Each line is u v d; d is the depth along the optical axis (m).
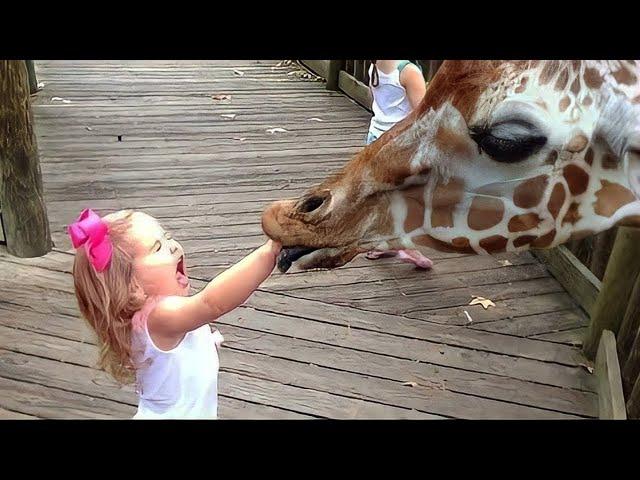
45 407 2.68
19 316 3.21
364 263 3.83
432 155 1.34
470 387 2.91
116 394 2.75
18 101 3.35
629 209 1.31
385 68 3.53
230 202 4.57
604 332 2.99
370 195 1.41
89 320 1.71
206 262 3.81
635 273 2.83
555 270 3.72
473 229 1.38
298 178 5.01
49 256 3.71
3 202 3.57
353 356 3.07
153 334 1.68
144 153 5.34
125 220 1.71
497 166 1.31
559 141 1.26
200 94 6.92
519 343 3.20
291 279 3.63
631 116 1.23
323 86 7.41
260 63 8.21
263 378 2.91
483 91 1.27
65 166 5.03
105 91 6.84
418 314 3.39
